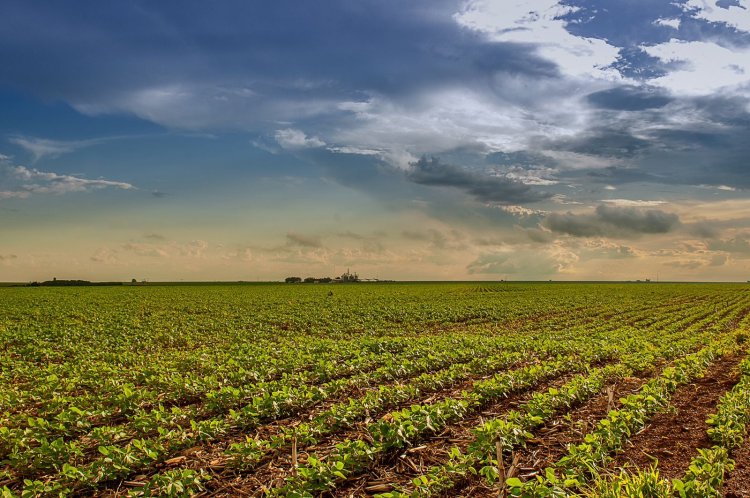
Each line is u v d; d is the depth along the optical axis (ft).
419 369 57.72
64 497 26.25
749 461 28.71
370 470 29.30
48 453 30.04
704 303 187.21
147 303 175.94
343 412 36.76
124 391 42.01
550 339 84.07
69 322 114.32
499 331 109.60
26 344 82.17
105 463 28.63
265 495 26.58
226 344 84.23
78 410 36.35
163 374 50.57
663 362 61.00
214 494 26.84
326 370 54.29
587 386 44.39
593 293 252.83
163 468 30.12
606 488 23.52
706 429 34.68
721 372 54.65
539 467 29.22
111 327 103.50
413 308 155.12
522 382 47.42
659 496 22.54
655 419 37.50
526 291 275.80
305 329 111.55
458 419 37.70
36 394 45.37
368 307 157.28
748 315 140.97
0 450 32.89
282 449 31.91
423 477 24.77
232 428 36.86
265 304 171.63
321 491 26.61
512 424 31.73
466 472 27.48
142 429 35.24
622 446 31.91
